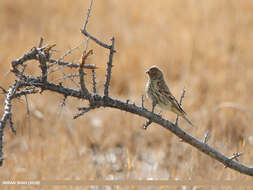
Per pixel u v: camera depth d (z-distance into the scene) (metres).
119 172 12.91
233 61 20.61
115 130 15.77
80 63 6.71
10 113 6.13
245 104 17.16
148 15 27.72
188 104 16.95
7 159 12.74
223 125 15.15
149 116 7.84
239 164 8.20
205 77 19.05
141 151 14.47
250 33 24.64
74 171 12.79
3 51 19.05
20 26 22.48
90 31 24.19
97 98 7.42
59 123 15.20
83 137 15.45
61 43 21.06
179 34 24.52
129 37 24.06
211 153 8.13
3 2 27.50
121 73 19.98
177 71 20.48
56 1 28.38
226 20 25.97
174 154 13.48
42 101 15.96
